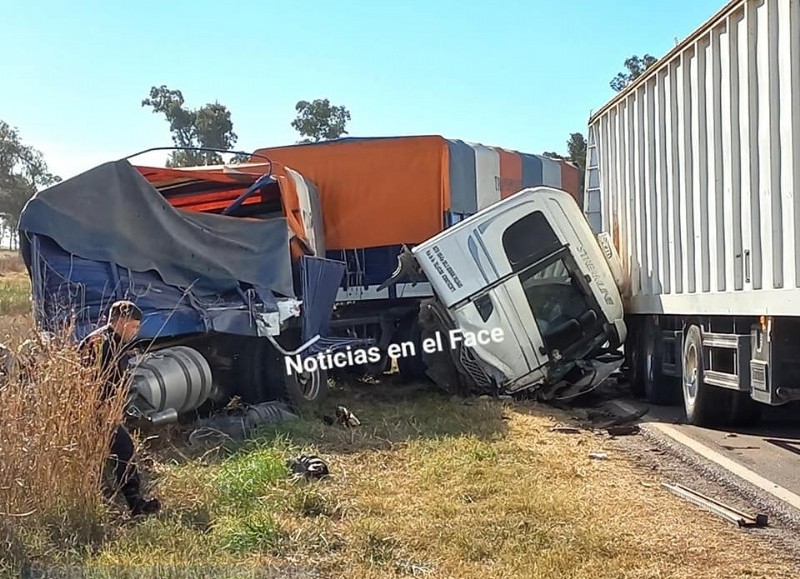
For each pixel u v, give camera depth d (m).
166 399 8.07
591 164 14.95
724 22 8.79
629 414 11.05
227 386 9.84
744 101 8.28
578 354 11.45
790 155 7.38
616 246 13.27
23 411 5.22
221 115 54.12
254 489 6.36
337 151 14.36
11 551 4.83
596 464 7.83
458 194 14.54
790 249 7.41
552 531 5.61
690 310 9.90
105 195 8.58
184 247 9.07
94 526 5.31
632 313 12.34
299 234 11.73
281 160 14.53
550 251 11.38
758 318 8.32
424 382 13.65
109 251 8.50
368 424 9.58
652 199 11.38
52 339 5.77
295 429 8.71
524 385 11.42
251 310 9.32
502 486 6.71
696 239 9.72
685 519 6.04
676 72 10.38
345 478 7.02
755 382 8.37
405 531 5.61
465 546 5.30
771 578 4.91
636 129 12.11
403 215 14.23
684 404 10.87
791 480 7.18
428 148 14.20
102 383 5.67
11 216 63.84
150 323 8.30
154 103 54.25
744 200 8.39
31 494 5.13
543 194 11.50
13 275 39.62
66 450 5.29
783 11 7.48
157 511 5.88
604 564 5.04
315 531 5.52
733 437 9.30
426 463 7.55
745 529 5.83
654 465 7.87
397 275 12.69
